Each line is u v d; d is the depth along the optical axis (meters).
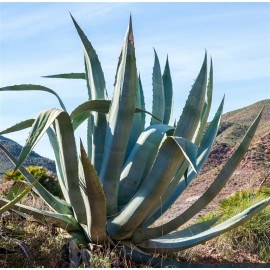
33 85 8.18
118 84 7.64
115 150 7.73
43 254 7.20
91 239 7.85
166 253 8.20
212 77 8.44
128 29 7.50
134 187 8.14
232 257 9.46
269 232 10.13
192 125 7.84
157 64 9.05
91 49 8.39
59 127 7.38
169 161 7.42
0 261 6.99
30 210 7.80
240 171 21.58
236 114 45.31
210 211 14.38
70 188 7.71
